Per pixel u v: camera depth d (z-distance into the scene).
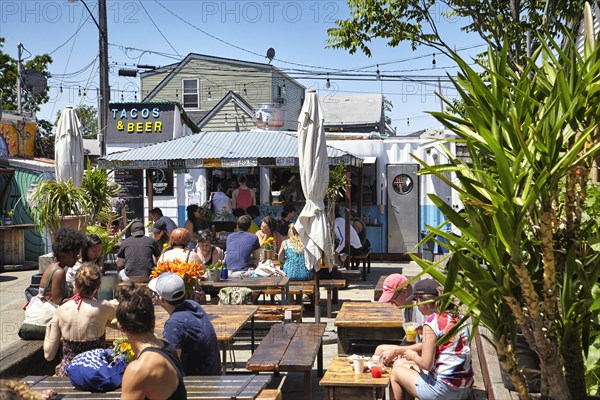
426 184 18.95
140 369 3.89
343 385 5.64
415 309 6.83
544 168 3.40
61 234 7.10
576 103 3.46
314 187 10.43
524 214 3.47
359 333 7.65
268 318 8.98
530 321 3.88
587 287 3.70
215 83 34.09
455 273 3.67
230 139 16.23
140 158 15.62
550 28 12.68
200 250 10.63
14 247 17.75
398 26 14.86
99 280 5.99
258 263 12.09
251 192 18.22
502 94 3.86
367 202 19.27
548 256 3.63
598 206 4.91
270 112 18.80
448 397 5.39
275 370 6.07
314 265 10.28
